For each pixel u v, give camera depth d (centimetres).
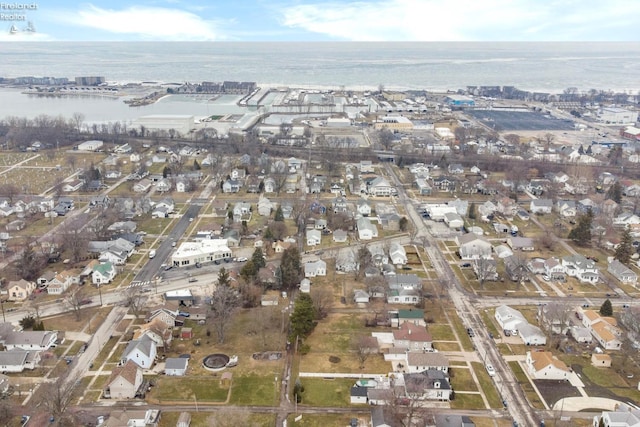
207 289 12400
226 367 9312
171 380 8956
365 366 9444
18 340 9681
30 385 8738
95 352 9750
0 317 11062
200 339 10281
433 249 15138
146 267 13612
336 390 8769
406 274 13025
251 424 7881
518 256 13888
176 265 13725
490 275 13075
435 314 11400
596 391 8862
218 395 8581
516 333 10638
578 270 13250
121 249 14038
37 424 7725
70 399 8275
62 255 14138
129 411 7856
